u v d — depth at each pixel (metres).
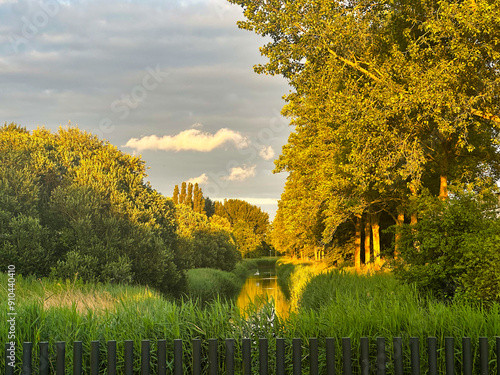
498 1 12.59
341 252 37.34
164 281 27.34
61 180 26.38
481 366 4.91
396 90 15.01
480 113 14.46
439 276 9.63
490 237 8.96
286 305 19.58
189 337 6.07
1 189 23.06
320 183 25.89
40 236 22.67
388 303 8.62
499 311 7.25
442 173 18.33
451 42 13.68
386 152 15.89
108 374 4.64
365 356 4.94
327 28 16.05
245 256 110.25
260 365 4.82
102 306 11.73
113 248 24.03
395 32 17.19
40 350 4.74
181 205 57.88
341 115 16.06
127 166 30.83
